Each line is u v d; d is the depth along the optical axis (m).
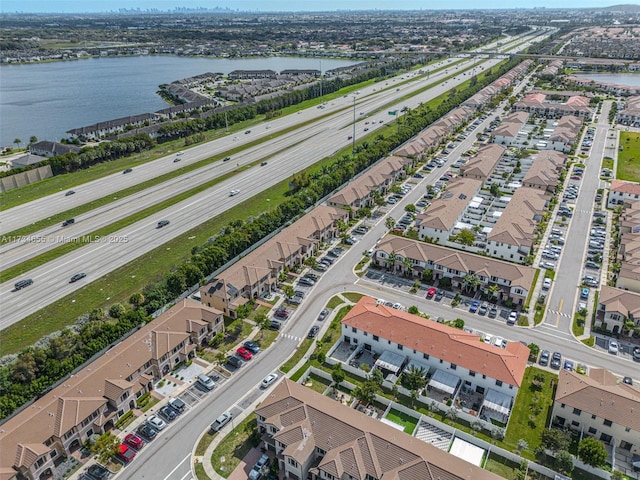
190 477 75.38
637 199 167.00
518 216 146.75
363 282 128.38
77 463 77.88
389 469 69.94
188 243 146.88
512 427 83.56
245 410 88.06
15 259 139.25
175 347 97.19
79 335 99.69
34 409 81.69
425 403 89.25
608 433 80.12
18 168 199.38
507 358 90.12
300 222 144.50
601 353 101.19
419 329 98.19
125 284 126.81
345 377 94.56
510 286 117.19
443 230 142.12
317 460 76.00
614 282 124.94
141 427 84.38
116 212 169.50
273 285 126.12
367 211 163.38
